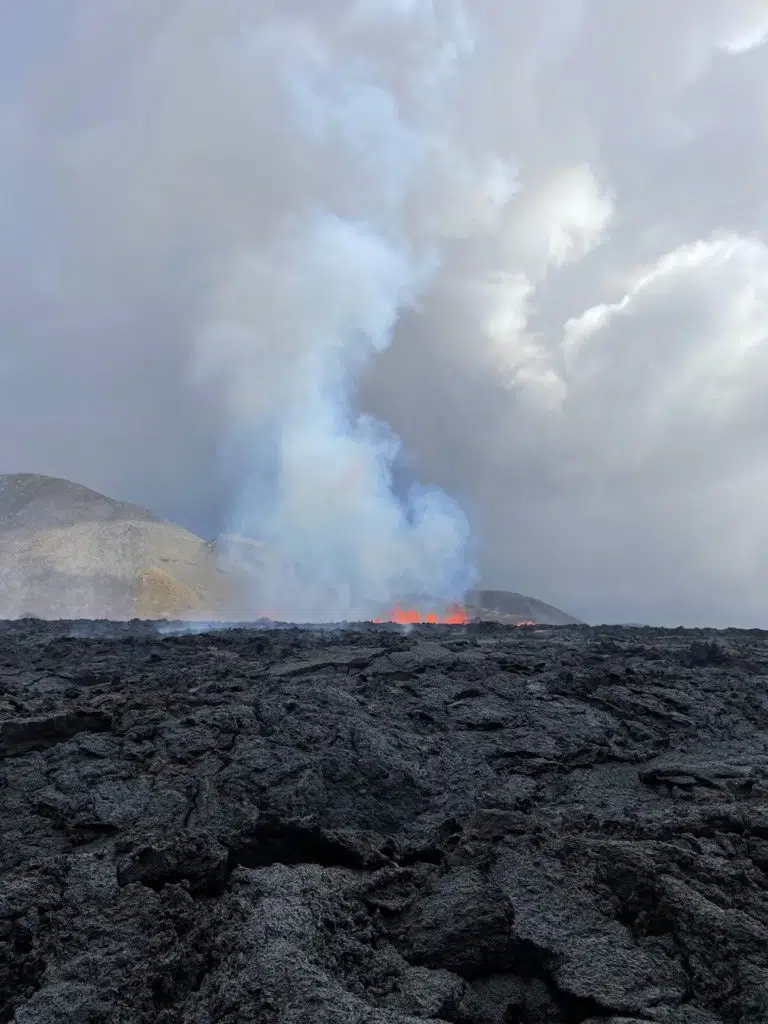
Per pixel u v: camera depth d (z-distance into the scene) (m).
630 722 16.00
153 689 16.92
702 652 25.61
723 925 6.83
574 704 17.23
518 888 7.90
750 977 6.34
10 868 8.72
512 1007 6.62
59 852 9.08
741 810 9.84
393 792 11.09
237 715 13.14
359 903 7.55
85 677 19.09
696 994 6.45
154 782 10.55
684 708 17.33
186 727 12.74
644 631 41.38
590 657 23.88
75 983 6.10
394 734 13.39
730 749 14.52
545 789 12.17
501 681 18.80
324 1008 5.74
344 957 6.71
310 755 11.22
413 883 8.28
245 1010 5.77
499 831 9.62
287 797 9.88
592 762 13.62
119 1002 5.95
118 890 7.43
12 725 12.52
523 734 14.86
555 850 8.71
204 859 7.87
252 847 8.93
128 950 6.52
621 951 6.88
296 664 20.77
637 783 12.73
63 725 13.08
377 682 18.20
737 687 20.12
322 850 9.10
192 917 7.07
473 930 7.14
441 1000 6.32
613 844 8.27
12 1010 6.01
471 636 33.97
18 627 40.28
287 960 6.23
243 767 10.62
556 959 6.84
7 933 6.80
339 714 14.01
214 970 6.43
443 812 10.94
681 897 7.23
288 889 7.53
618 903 7.64
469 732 14.84
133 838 8.64
